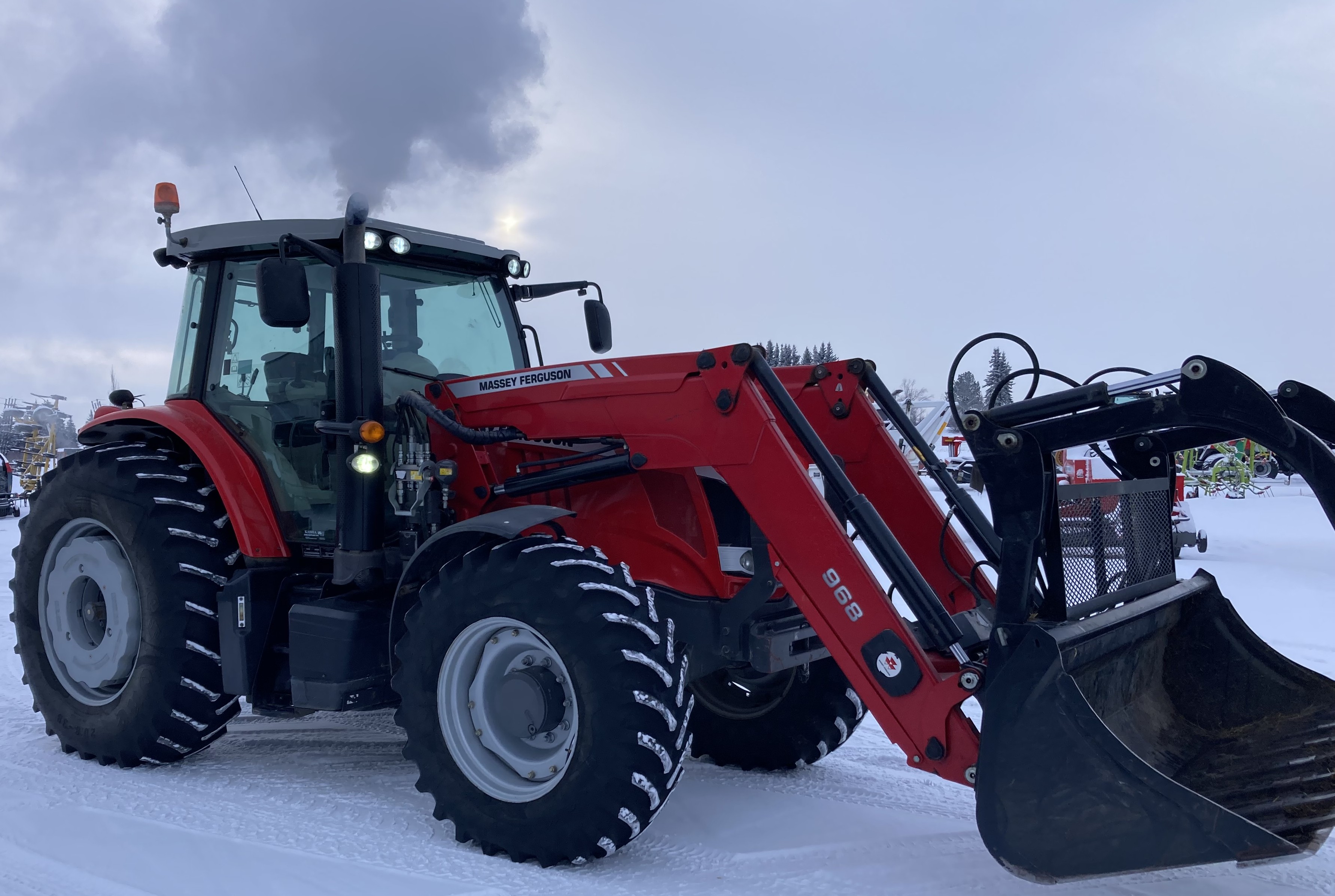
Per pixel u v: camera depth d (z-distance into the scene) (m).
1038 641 2.26
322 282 3.64
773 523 2.79
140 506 3.60
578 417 3.18
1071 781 2.21
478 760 2.88
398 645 3.01
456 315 3.93
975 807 3.19
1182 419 2.23
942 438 14.19
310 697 3.23
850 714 3.54
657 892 2.52
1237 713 2.92
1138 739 2.75
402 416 3.36
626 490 3.29
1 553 10.36
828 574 2.70
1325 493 2.11
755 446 2.83
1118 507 2.82
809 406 3.52
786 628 3.11
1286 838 2.20
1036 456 2.32
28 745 3.94
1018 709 2.26
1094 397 2.29
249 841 2.86
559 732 2.82
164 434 3.95
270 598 3.51
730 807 3.22
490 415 3.38
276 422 3.67
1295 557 9.23
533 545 2.87
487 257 3.94
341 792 3.34
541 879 2.61
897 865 2.70
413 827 3.01
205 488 3.69
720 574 3.12
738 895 2.51
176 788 3.38
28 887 2.53
